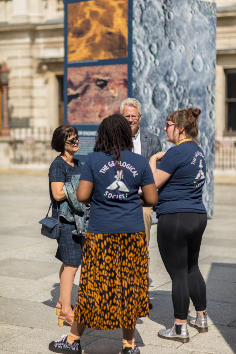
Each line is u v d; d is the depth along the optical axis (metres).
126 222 3.12
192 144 3.64
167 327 3.92
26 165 19.05
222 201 11.21
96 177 3.14
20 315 4.16
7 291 4.78
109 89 8.08
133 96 7.82
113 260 3.13
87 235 3.21
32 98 20.34
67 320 3.90
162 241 3.63
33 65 20.20
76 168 4.04
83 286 3.22
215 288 4.86
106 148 3.17
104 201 3.14
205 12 8.65
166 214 3.59
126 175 3.13
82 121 8.45
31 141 19.28
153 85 8.01
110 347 3.56
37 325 3.95
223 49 17.03
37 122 20.36
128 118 4.28
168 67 8.16
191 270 3.85
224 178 15.75
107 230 3.12
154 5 7.89
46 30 19.83
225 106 17.55
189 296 3.86
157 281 5.11
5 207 10.19
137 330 3.86
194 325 3.89
